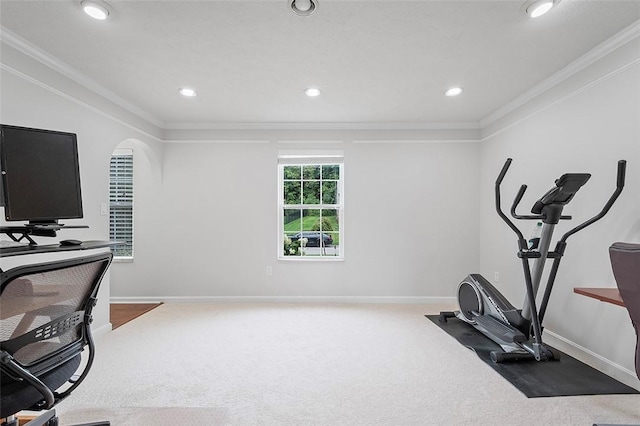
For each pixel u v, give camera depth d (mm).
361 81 3012
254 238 4352
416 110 3801
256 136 4348
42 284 1201
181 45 2383
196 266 4340
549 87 2961
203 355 2668
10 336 1153
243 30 2193
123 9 1959
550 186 2963
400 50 2457
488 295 3049
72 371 1431
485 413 1859
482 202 4230
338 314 3801
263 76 2908
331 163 4348
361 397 2035
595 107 2461
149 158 4215
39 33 2211
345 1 1899
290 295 4355
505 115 3691
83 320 1476
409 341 2971
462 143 4309
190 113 3928
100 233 3129
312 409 1907
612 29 2160
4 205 1604
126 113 3559
